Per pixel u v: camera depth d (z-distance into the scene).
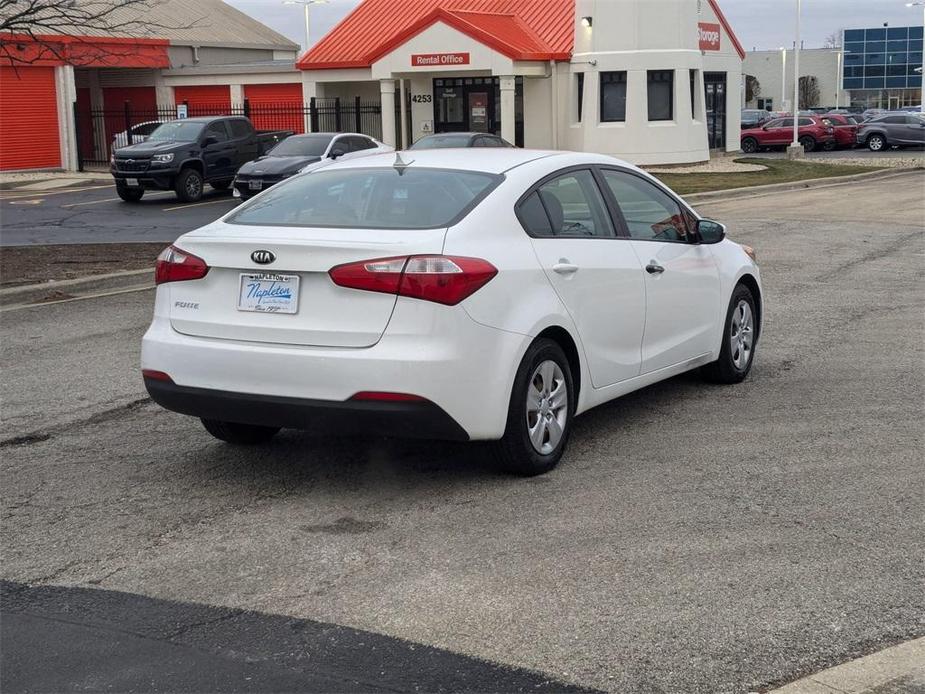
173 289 5.76
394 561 4.71
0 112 35.91
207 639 3.99
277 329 5.41
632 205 6.86
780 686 3.59
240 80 42.09
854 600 4.25
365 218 5.71
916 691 3.54
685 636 3.95
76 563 4.75
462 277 5.27
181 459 6.27
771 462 6.02
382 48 36.56
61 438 6.73
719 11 41.81
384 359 5.17
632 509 5.30
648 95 35.62
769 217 20.34
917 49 114.12
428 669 3.74
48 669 3.77
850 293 11.80
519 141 38.09
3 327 10.42
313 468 6.07
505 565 4.64
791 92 107.75
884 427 6.66
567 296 5.95
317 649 3.90
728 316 7.66
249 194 23.41
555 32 37.59
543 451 5.87
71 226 20.50
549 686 3.61
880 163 38.12
